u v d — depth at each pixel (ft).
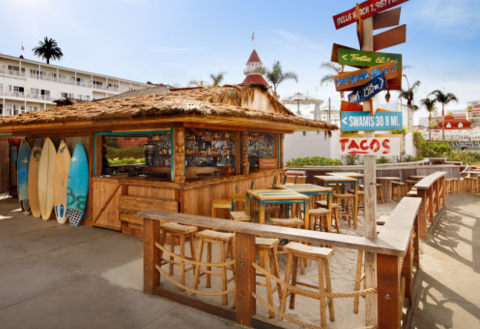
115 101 23.56
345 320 9.72
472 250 16.87
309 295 8.65
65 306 10.68
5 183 38.17
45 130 23.99
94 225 21.48
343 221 23.72
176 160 17.44
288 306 10.54
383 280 7.74
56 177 23.03
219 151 24.82
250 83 23.77
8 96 128.67
